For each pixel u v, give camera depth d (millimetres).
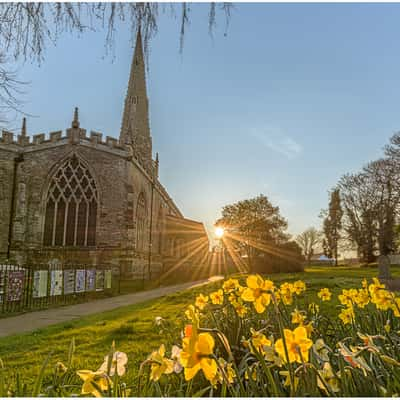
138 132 49781
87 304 16734
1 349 6957
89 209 30188
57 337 7930
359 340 3264
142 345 6395
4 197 30281
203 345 1445
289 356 1784
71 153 30812
